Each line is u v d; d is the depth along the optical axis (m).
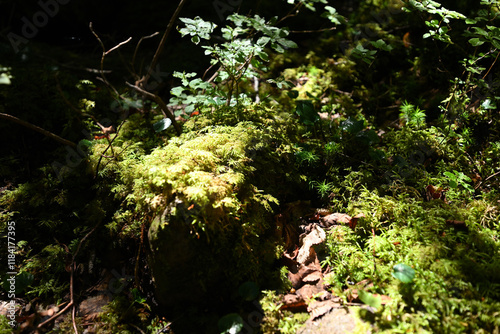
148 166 2.40
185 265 2.17
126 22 5.50
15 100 3.38
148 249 2.40
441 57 3.72
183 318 2.27
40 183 2.96
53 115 3.46
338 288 2.21
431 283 2.02
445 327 1.85
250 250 2.30
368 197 2.64
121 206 2.72
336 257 2.39
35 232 2.79
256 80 4.05
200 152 2.37
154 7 5.52
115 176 2.86
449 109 3.27
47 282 2.51
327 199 2.81
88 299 2.46
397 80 3.99
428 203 2.58
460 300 1.92
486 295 1.96
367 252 2.32
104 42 5.29
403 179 2.81
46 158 3.25
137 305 2.40
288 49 4.87
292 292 2.27
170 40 5.21
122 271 2.57
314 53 4.54
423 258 2.15
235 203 2.23
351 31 4.61
